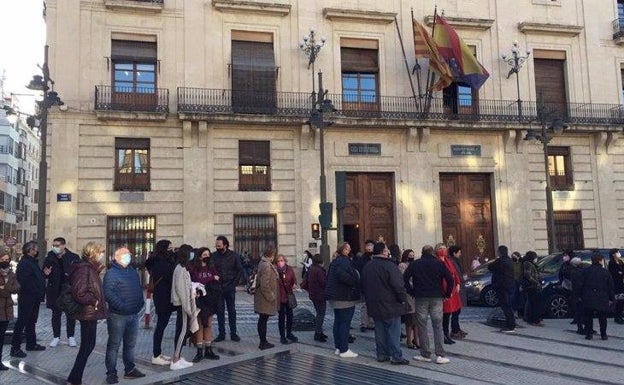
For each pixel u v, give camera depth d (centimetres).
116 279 697
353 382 689
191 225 2067
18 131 6181
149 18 2123
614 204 2489
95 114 2027
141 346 949
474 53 2448
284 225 2161
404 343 975
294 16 2261
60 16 2053
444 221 2338
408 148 2302
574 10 2578
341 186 1295
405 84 2344
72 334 938
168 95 2095
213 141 2130
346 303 849
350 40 2320
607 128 2456
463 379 710
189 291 758
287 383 685
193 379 706
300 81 2234
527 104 2453
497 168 2389
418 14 2400
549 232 2039
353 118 2192
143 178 2069
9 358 840
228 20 2198
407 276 850
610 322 1266
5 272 766
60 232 1962
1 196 5581
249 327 1180
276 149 2189
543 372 758
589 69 2544
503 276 1102
